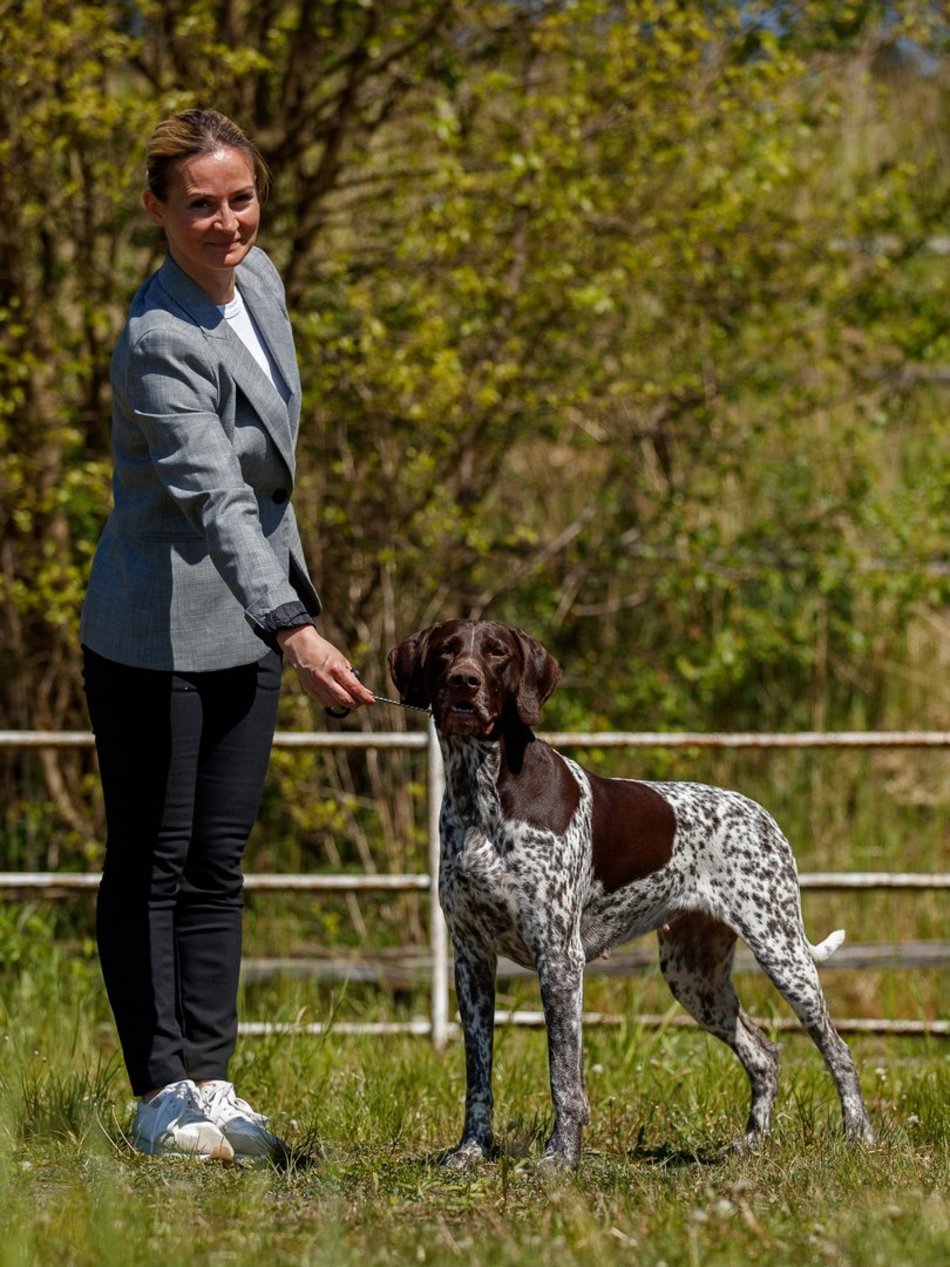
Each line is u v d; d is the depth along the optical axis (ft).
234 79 41.45
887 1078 27.73
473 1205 16.78
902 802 49.24
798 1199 16.71
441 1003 32.65
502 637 19.85
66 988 36.86
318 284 43.75
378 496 43.21
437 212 38.96
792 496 49.55
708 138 43.01
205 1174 18.20
